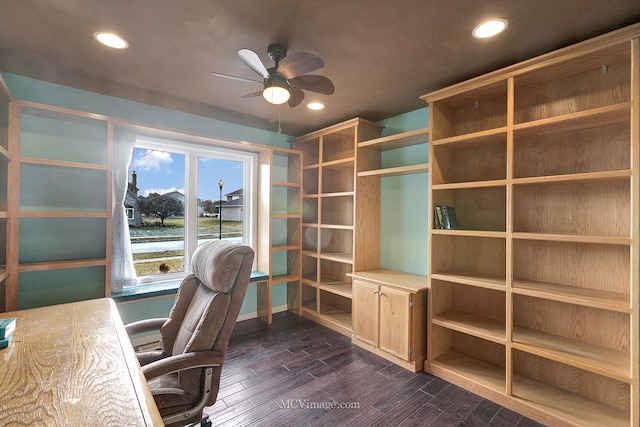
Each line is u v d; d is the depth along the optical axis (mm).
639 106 1562
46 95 2492
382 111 3117
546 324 2164
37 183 2477
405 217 3160
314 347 2941
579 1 1479
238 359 2691
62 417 804
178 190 3330
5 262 2084
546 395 2033
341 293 3264
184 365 1305
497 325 2293
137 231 3076
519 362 2314
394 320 2607
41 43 1900
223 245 1626
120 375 1022
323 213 4047
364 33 1767
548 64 1872
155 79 2418
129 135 2805
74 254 2625
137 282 2971
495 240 2432
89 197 2688
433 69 2205
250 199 3850
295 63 1743
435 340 2523
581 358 1771
